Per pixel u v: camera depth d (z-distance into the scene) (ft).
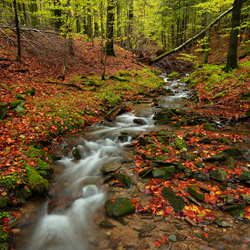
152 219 10.70
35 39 47.47
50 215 11.84
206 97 37.35
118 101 37.32
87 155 19.47
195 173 14.53
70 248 9.58
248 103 29.48
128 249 8.99
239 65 46.32
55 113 24.45
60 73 44.09
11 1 45.52
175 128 25.07
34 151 16.28
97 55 66.74
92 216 11.45
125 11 75.05
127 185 13.84
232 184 13.16
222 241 9.09
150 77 61.67
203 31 58.29
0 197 11.21
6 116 20.86
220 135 21.40
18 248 9.37
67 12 36.76
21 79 33.24
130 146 20.62
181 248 8.81
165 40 110.83
